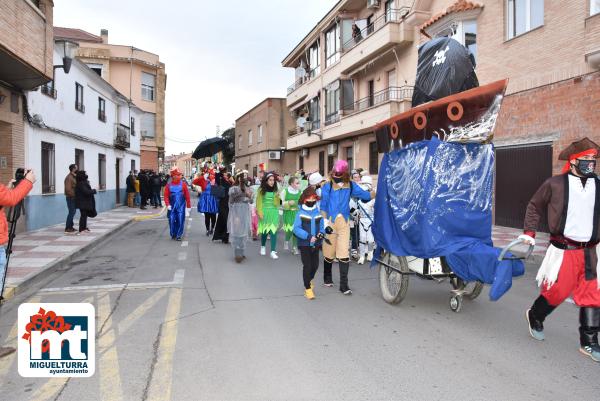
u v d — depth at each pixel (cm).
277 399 343
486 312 565
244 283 724
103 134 2208
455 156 541
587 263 420
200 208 1337
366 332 491
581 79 1101
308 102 2895
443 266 548
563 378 375
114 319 539
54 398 348
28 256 912
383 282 622
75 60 1678
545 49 1201
